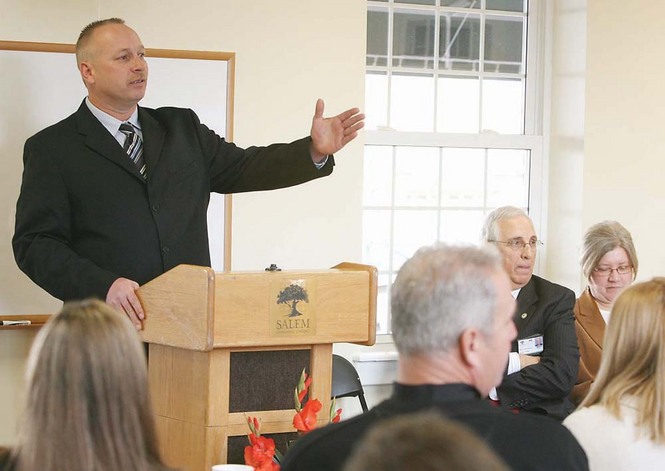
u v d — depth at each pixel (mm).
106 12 4414
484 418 1675
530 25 5457
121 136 3225
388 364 5012
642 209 5281
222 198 4551
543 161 5473
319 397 2592
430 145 5301
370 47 5250
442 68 5379
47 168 3123
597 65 5203
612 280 4332
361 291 2584
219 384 2494
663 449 2297
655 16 5250
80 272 2883
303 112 4719
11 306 4230
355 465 1009
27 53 4219
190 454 2537
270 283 2480
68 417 1608
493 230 4020
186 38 4535
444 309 1672
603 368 2449
